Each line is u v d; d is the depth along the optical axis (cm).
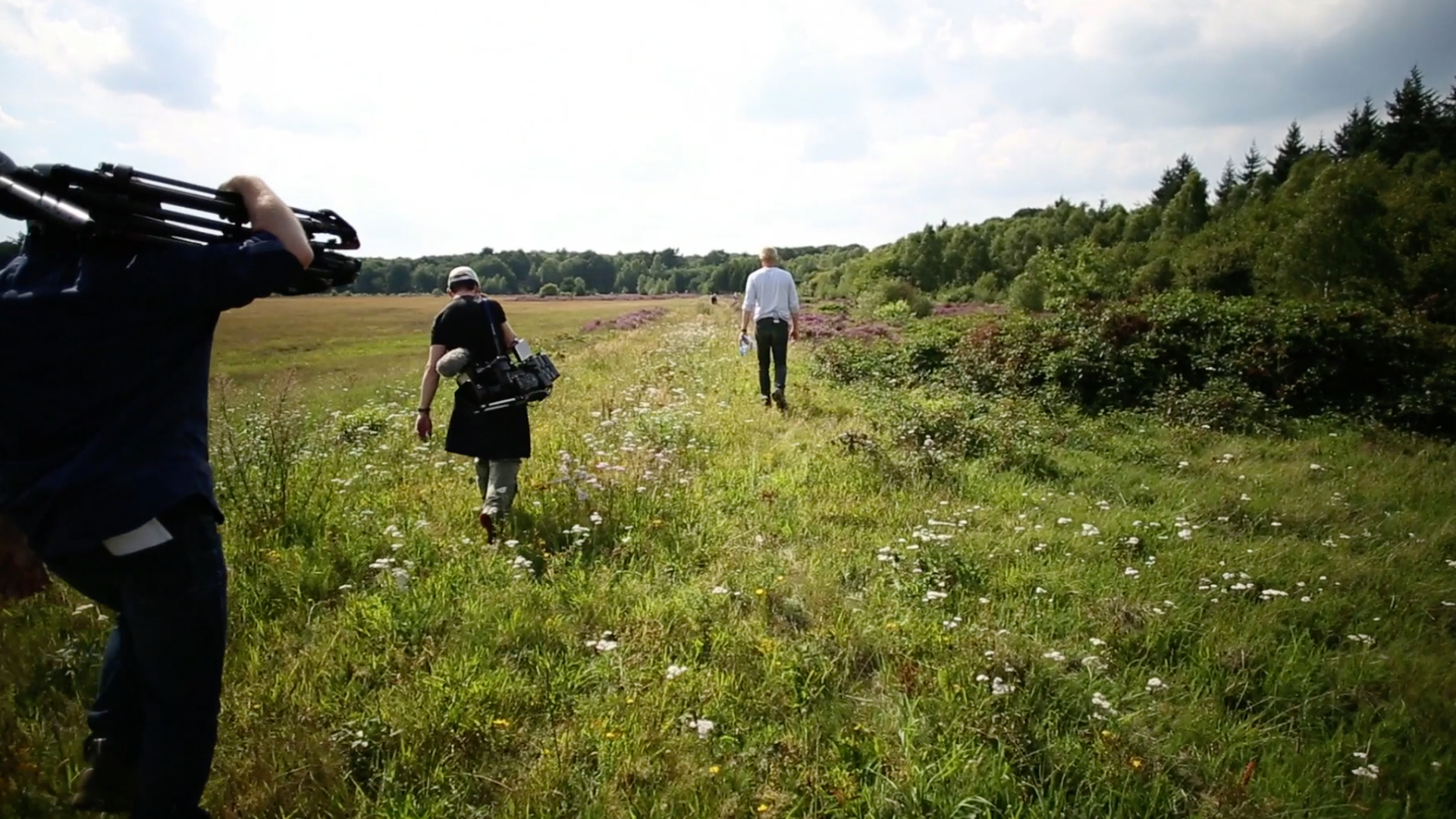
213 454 609
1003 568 480
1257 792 291
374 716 301
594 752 291
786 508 573
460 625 379
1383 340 1178
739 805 268
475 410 488
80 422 171
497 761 289
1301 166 4575
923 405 924
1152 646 397
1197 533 569
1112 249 4741
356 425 897
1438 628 440
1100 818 274
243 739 286
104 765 207
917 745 303
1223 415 1031
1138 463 812
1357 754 309
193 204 188
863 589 445
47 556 175
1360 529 596
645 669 344
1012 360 1216
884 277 5456
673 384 1148
